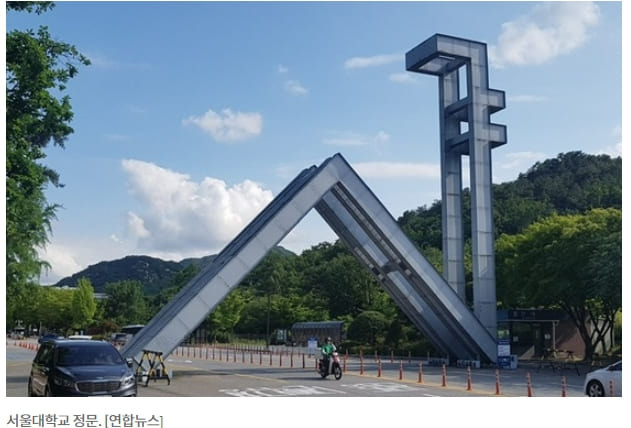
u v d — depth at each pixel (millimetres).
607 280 41250
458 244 48312
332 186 36906
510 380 33250
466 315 41812
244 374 36562
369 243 40656
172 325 32219
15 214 32219
